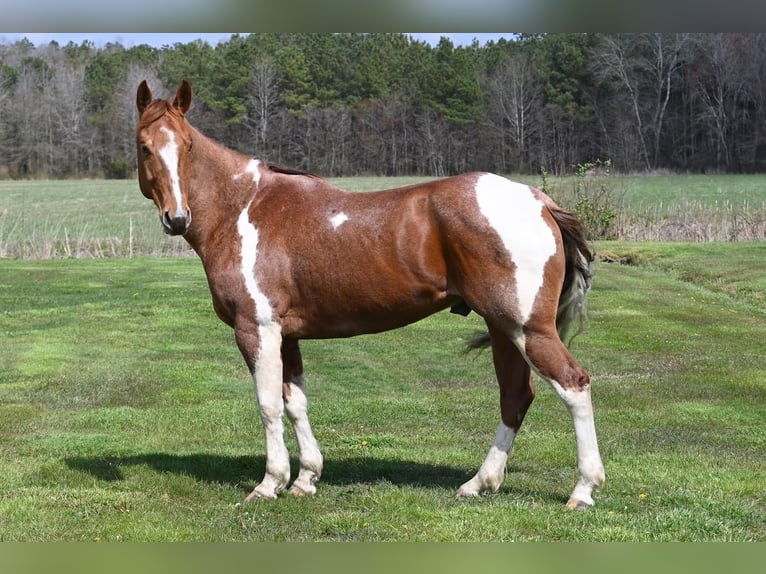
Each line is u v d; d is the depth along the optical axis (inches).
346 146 2262.6
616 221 1027.3
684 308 617.3
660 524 211.8
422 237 219.0
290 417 243.0
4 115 2613.2
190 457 288.2
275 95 2204.7
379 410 361.4
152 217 1461.6
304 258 228.1
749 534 208.4
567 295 223.9
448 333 547.8
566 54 2292.1
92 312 618.2
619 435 316.5
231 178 238.2
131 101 2485.2
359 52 2347.4
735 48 2218.3
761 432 319.3
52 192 2053.4
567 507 220.4
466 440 313.4
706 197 1536.7
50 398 387.5
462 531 207.2
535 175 2230.6
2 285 749.3
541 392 390.6
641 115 2301.9
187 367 449.7
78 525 219.9
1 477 263.1
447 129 2298.2
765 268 757.9
